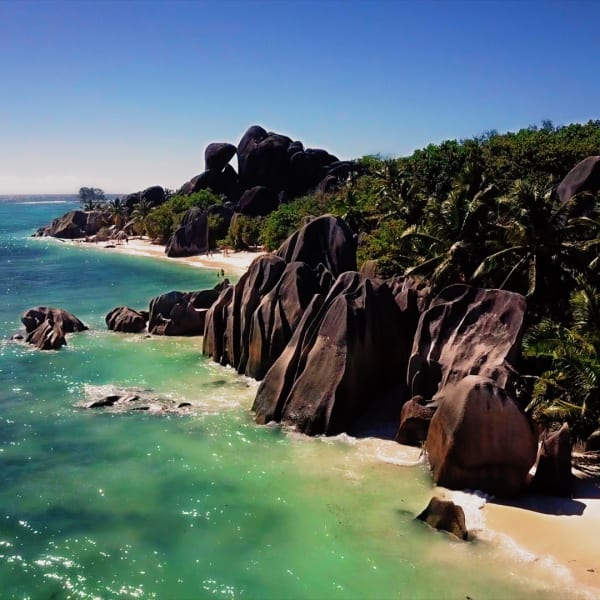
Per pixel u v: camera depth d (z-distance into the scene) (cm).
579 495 1997
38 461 2309
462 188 3650
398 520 1884
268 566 1684
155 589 1596
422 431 2386
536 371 2523
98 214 12800
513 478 1997
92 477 2186
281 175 10450
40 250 10262
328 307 2800
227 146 11194
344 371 2564
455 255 3297
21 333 4291
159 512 1961
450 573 1630
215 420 2681
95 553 1748
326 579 1625
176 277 7075
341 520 1892
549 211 3064
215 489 2094
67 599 1560
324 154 10644
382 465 2250
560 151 5488
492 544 1747
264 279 3397
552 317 2958
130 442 2470
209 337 3666
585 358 2217
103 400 2877
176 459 2319
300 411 2580
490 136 6825
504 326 2531
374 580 1614
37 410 2811
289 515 1930
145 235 11481
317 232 3691
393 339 2834
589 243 3148
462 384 2109
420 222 4909
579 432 2272
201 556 1733
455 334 2602
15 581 1623
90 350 3831
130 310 4478
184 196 10850
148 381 3225
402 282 3416
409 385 2616
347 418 2547
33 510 1969
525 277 3191
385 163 6662
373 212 6125
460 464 2034
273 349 3153
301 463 2275
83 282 6756
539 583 1580
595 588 1553
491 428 2002
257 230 8850
